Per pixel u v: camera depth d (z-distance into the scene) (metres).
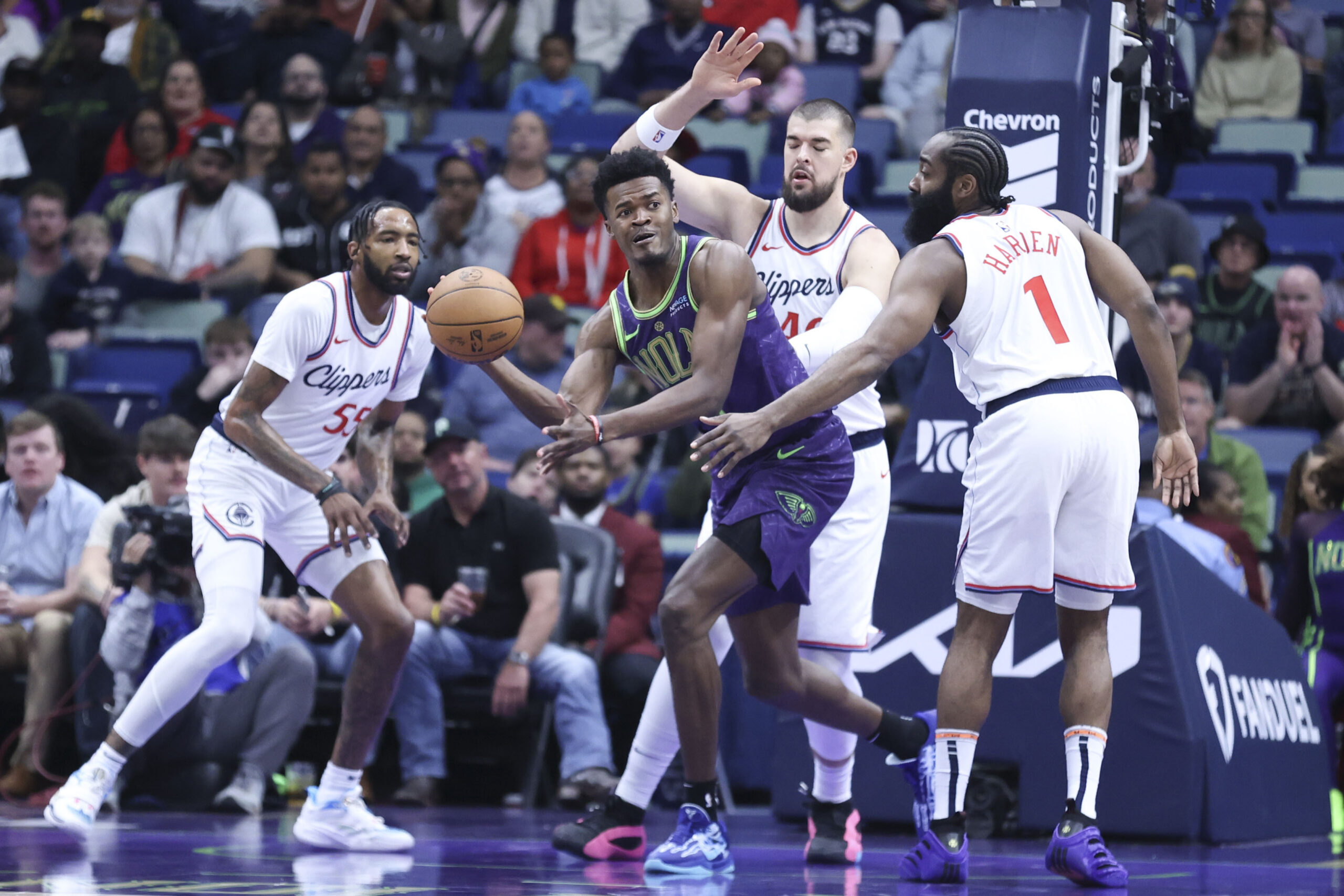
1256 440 24.67
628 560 21.58
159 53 39.50
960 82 15.68
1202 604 16.14
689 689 12.09
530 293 28.78
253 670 19.12
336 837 14.00
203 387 24.83
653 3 41.31
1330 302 28.36
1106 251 12.22
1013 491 11.56
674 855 12.14
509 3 39.84
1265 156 33.16
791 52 37.59
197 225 30.22
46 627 19.97
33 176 35.50
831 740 13.57
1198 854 14.63
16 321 26.89
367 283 14.43
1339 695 20.00
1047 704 15.71
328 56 38.59
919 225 12.48
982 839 15.87
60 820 15.15
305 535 14.85
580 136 35.75
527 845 14.73
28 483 20.84
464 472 20.25
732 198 14.70
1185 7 17.48
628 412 11.36
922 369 25.11
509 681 19.66
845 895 10.72
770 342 12.38
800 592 12.46
